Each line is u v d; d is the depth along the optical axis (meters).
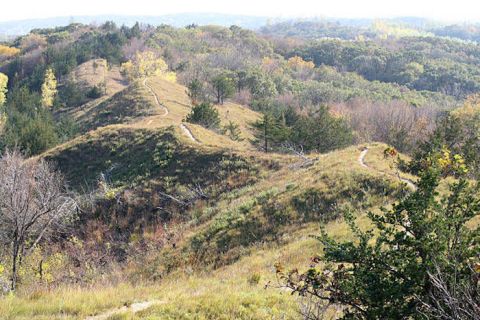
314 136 46.03
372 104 88.56
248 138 64.88
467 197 6.21
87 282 18.72
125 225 31.12
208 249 21.97
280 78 123.62
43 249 26.30
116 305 10.74
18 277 17.16
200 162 36.19
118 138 44.53
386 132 64.19
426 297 5.73
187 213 30.50
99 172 40.19
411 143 48.12
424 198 6.25
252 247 20.73
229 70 127.88
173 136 41.03
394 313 5.84
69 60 132.50
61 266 22.64
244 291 11.69
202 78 118.62
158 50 149.75
